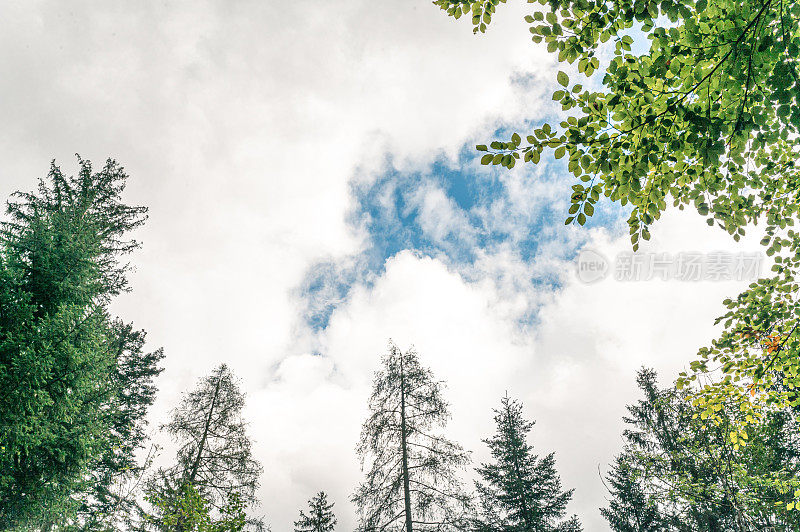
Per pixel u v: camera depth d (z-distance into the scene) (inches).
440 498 623.8
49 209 454.6
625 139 118.0
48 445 328.8
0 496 308.3
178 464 642.8
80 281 391.2
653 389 652.1
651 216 131.1
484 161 125.1
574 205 127.8
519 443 904.9
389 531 611.2
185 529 428.8
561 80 116.8
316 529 979.3
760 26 103.2
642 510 605.0
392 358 772.0
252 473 687.7
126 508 454.0
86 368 370.9
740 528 322.3
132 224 601.0
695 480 385.4
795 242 158.1
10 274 334.0
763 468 353.7
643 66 110.3
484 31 133.9
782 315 173.0
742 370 190.9
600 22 110.9
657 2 103.1
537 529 778.8
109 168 600.1
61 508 335.3
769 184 163.8
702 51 107.4
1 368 293.1
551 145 120.3
